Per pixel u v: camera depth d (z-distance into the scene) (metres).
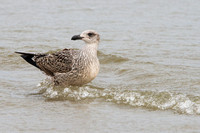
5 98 13.04
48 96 13.33
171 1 31.62
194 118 10.94
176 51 18.20
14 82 14.76
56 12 28.48
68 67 13.58
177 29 22.91
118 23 24.89
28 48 19.14
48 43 20.08
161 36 21.28
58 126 10.63
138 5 30.64
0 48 19.02
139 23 24.78
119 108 11.93
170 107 11.78
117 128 10.44
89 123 10.80
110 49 18.78
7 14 27.59
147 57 17.34
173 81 14.05
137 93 12.74
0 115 11.53
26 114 11.59
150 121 10.86
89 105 12.28
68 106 12.27
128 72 15.45
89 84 14.18
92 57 13.32
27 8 29.83
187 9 28.66
